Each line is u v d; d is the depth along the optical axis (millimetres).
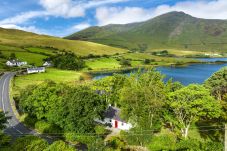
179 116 71250
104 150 54281
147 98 69875
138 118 69812
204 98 65812
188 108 66312
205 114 65812
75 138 65250
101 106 69938
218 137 68250
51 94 79250
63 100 73188
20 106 93438
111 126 82125
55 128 72375
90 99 68562
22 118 86375
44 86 82688
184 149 52375
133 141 63688
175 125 73562
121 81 101188
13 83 149000
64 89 85812
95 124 75062
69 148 47156
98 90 101750
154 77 94688
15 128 77562
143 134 63500
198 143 52500
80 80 183125
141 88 74250
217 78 94250
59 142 47719
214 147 50000
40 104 77438
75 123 66938
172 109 72688
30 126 79312
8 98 114750
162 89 78688
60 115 70562
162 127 77000
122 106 74438
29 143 47250
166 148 53875
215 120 80125
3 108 99312
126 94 71500
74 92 74625
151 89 74188
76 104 67625
